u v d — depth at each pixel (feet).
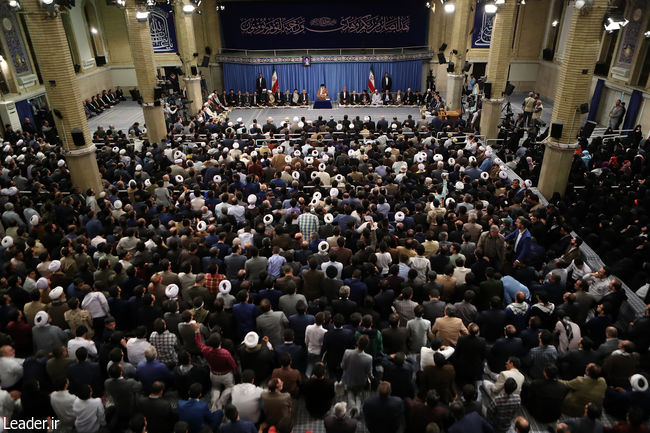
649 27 61.36
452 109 78.28
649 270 26.27
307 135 53.83
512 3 55.72
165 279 24.36
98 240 28.78
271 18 92.48
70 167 42.01
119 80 99.35
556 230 30.07
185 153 49.60
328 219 29.73
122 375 19.02
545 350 20.42
